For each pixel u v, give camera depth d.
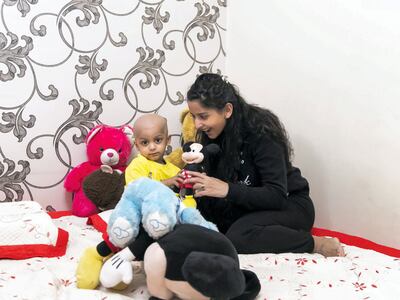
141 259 0.95
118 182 1.62
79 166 1.67
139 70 1.79
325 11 1.53
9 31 1.53
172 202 0.93
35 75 1.59
